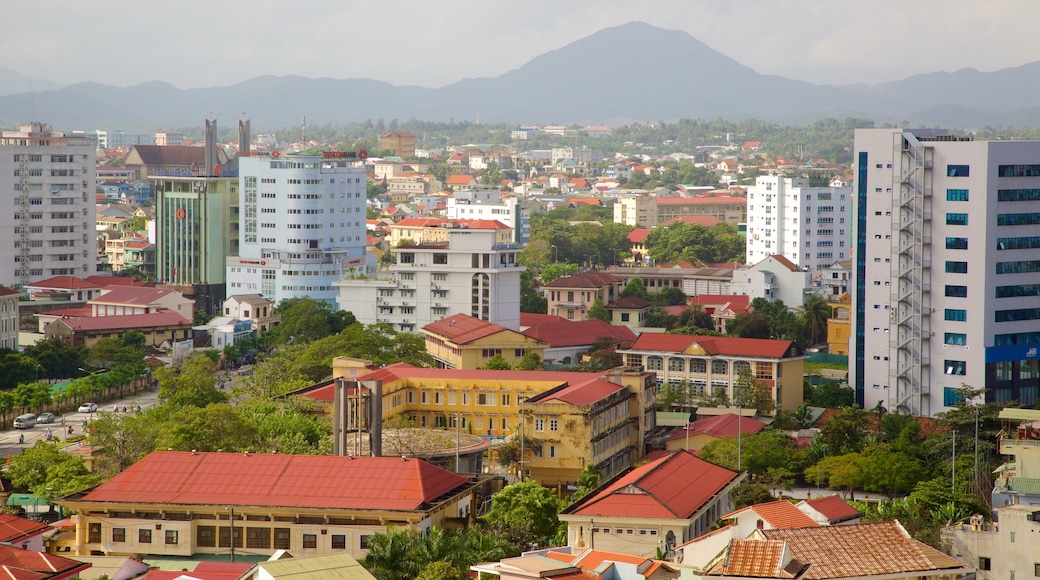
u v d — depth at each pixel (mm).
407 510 198000
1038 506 194125
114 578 173875
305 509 199125
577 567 153250
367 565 169625
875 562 157750
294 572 151375
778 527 171750
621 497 198000
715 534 174625
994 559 186125
